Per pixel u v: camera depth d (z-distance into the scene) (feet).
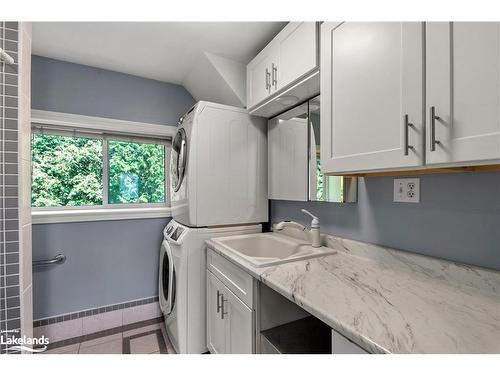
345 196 4.48
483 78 2.02
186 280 5.41
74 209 6.89
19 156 3.75
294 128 5.53
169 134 7.95
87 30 5.28
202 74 6.87
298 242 5.17
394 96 2.66
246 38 5.56
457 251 3.07
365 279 3.20
